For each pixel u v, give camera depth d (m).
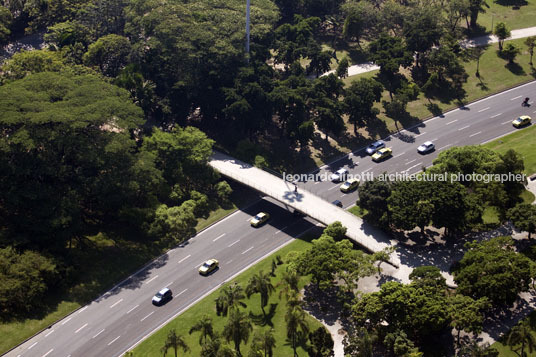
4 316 109.25
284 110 156.75
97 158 128.75
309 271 110.19
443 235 125.69
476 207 121.12
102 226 134.38
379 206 124.56
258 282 104.19
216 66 159.12
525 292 110.44
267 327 107.62
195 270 124.06
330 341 100.88
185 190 144.88
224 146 160.62
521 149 152.12
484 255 108.81
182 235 133.38
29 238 120.44
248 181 142.00
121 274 123.12
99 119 129.62
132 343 107.12
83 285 119.38
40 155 126.88
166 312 113.88
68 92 138.25
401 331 97.19
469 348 94.44
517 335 94.75
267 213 139.75
